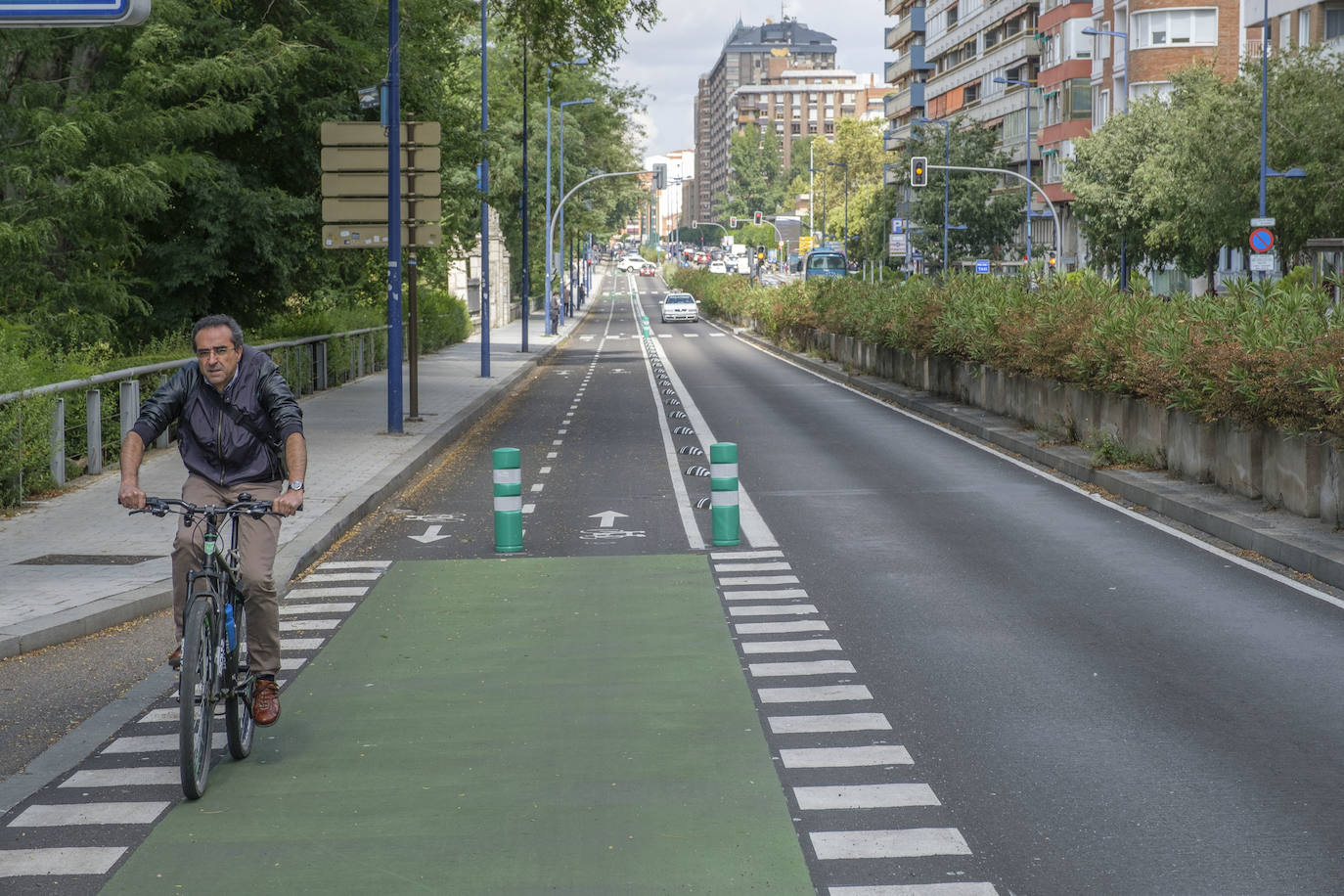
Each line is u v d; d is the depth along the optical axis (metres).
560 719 7.59
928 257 97.25
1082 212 61.16
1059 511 15.39
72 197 22.81
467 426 26.33
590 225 96.06
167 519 13.95
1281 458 13.77
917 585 11.33
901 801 6.20
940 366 30.69
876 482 17.97
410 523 15.04
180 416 7.03
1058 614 10.17
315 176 28.72
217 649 6.55
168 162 24.12
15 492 14.91
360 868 5.50
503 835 5.82
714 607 10.55
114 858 5.64
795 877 5.34
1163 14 74.06
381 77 28.38
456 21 36.62
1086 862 5.49
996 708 7.72
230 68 24.45
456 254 51.50
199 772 6.28
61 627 9.50
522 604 10.81
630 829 5.88
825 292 48.50
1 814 6.21
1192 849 5.62
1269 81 45.72
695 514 15.45
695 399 33.44
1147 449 17.61
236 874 5.46
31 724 7.67
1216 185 46.81
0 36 23.69
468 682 8.45
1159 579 11.48
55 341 22.34
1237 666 8.62
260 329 30.42
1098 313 20.61
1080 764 6.73
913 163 65.19
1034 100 98.62
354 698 8.12
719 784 6.46
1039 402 22.53
